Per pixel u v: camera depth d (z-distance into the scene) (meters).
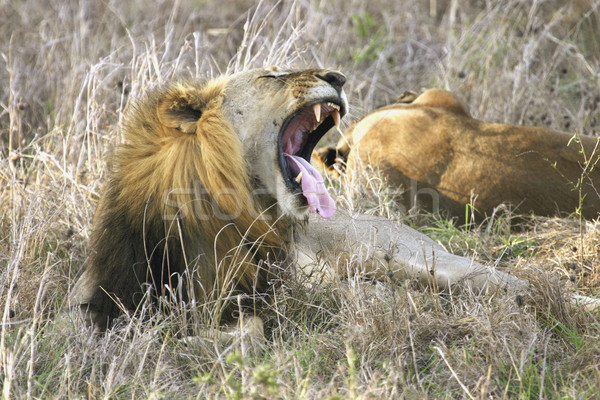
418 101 10.54
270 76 7.23
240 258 7.02
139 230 6.98
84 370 6.39
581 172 9.27
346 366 6.11
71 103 12.27
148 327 6.82
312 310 7.44
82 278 7.64
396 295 7.34
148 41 14.87
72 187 9.50
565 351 6.62
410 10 17.44
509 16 15.92
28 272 7.89
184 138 6.84
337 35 15.54
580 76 14.02
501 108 12.61
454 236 9.21
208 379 5.48
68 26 15.41
